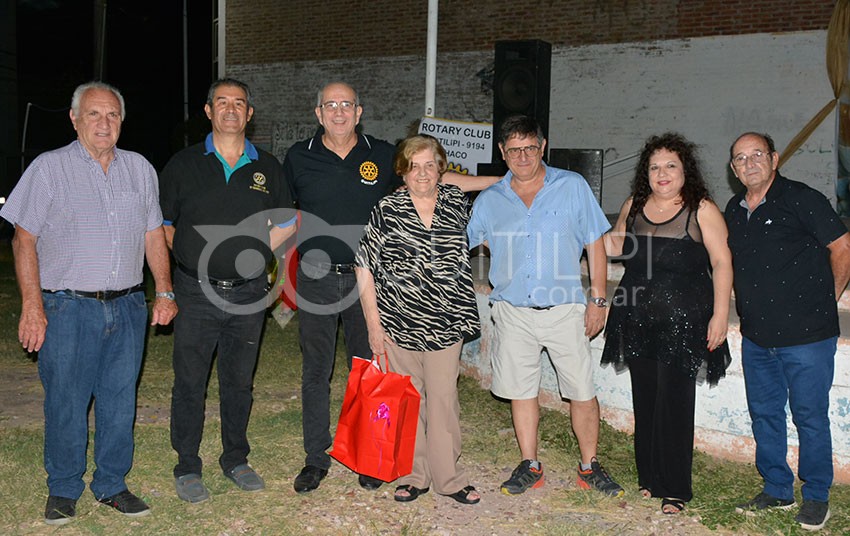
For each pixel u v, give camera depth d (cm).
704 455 495
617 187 1281
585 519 408
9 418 548
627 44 1256
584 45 1285
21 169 2041
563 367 427
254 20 1560
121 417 401
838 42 1116
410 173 395
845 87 1121
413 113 1423
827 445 394
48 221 367
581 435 439
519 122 406
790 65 1155
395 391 411
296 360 714
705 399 495
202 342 418
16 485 427
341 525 397
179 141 1678
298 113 1534
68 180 365
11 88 1994
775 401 407
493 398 607
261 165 417
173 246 418
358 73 1467
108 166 377
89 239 371
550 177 418
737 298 408
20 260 361
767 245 389
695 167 398
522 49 823
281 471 464
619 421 537
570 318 421
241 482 437
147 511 405
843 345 447
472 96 1366
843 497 434
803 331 385
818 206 380
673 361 404
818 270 385
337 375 670
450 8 1373
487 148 845
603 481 438
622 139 1273
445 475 421
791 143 1164
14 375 655
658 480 421
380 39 1440
